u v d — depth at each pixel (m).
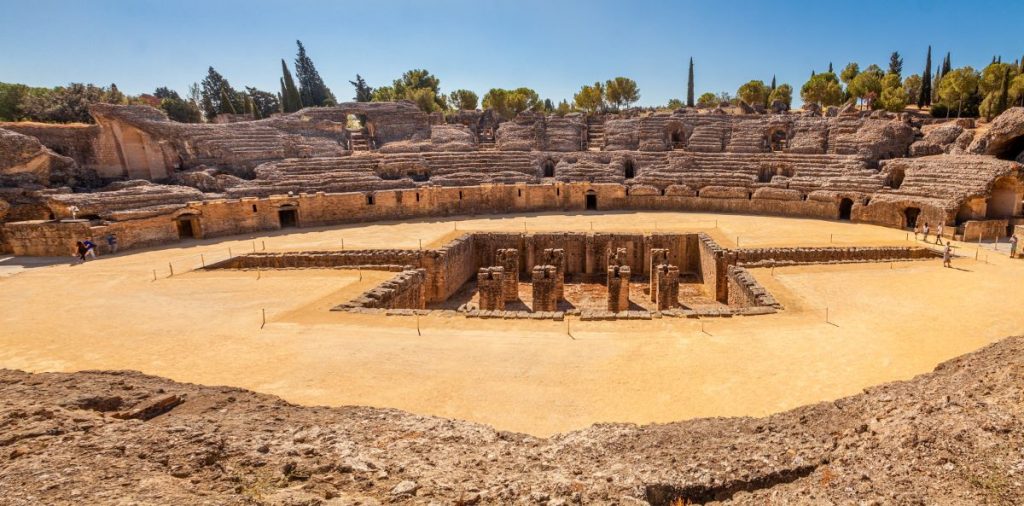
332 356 17.88
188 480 8.06
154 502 7.02
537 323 21.19
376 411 12.77
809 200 50.28
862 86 84.62
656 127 66.69
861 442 9.15
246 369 16.84
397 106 70.88
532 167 62.12
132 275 30.69
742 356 17.36
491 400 14.59
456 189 54.72
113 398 11.93
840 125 57.97
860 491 7.73
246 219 46.66
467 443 10.98
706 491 8.55
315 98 119.06
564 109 114.38
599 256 42.16
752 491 8.59
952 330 19.41
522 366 16.86
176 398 12.73
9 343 19.44
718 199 54.53
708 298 35.28
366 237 42.75
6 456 8.12
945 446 8.20
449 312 22.83
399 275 29.88
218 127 56.75
